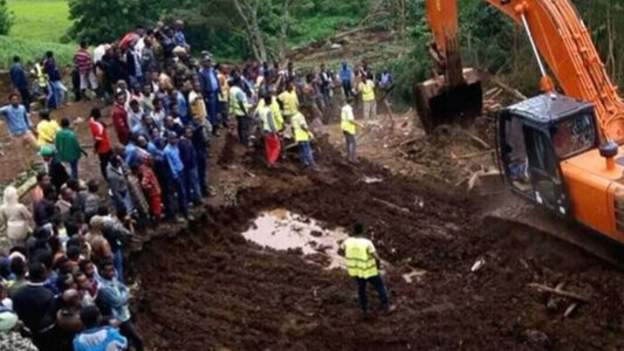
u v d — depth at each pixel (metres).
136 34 26.48
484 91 31.58
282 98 26.28
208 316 17.45
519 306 17.53
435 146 25.77
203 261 19.75
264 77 27.47
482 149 25.28
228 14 52.16
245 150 25.23
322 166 25.75
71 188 16.64
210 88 24.80
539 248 19.03
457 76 24.28
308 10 62.22
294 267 19.69
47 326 12.65
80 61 27.72
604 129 18.06
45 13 65.81
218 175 23.50
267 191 23.30
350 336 16.81
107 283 14.02
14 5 69.19
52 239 14.12
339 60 51.44
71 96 30.67
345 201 23.14
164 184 19.94
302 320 17.45
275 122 24.73
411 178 24.77
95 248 14.81
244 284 18.88
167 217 20.30
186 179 20.81
